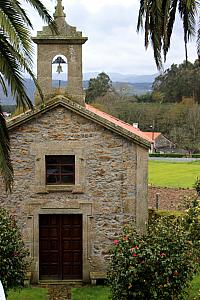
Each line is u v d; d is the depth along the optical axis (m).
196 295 13.55
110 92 66.00
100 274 16.02
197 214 14.42
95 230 16.12
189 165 47.75
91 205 16.03
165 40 9.41
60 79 16.02
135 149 15.88
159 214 18.45
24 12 10.31
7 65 10.33
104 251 16.19
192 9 8.98
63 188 15.99
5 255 12.98
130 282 11.80
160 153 60.22
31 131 15.80
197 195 19.89
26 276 15.66
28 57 10.27
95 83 65.56
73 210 16.06
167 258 11.80
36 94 15.80
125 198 16.02
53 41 15.85
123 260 11.90
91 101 64.62
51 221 16.36
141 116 63.03
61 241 16.36
